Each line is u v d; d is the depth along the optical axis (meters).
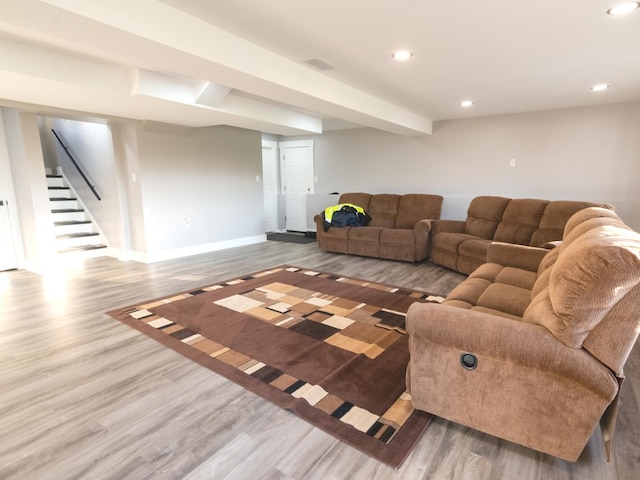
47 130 6.68
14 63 2.51
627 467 1.46
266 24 2.18
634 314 1.21
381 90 3.78
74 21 1.69
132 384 2.07
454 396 1.60
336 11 2.00
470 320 1.49
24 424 1.74
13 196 4.64
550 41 2.46
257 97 4.25
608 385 1.26
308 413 1.79
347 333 2.73
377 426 1.70
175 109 3.81
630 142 4.39
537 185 5.04
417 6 1.94
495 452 1.55
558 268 1.45
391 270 4.61
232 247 6.15
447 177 5.75
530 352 1.36
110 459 1.52
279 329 2.80
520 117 5.04
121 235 5.19
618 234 1.40
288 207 7.96
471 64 2.94
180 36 2.03
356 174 6.80
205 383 2.07
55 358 2.37
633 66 3.00
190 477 1.42
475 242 4.15
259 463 1.49
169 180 5.12
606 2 1.90
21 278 4.29
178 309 3.23
